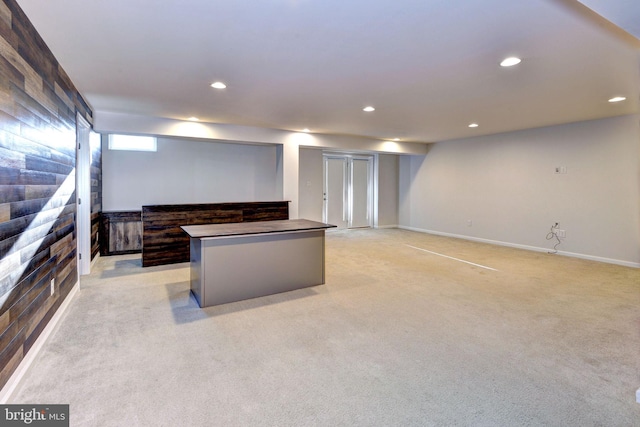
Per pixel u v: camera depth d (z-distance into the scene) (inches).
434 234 313.4
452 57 109.1
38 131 91.6
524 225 243.8
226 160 255.4
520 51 104.3
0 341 68.9
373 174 355.6
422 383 81.1
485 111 183.6
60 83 114.3
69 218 128.0
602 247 203.9
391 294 144.9
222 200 255.3
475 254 225.9
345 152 339.3
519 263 200.2
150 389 78.1
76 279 140.6
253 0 75.6
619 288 152.9
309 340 103.0
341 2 76.5
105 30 90.0
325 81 133.0
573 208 216.5
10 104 74.0
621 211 195.9
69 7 78.6
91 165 182.1
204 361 90.6
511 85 137.4
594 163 206.1
